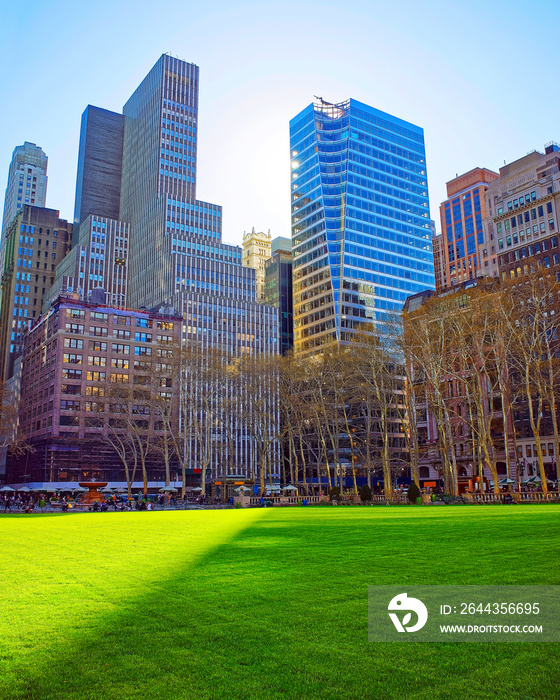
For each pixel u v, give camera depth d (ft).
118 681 28.89
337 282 625.00
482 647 32.32
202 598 43.91
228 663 30.83
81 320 484.74
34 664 31.14
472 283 438.81
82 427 456.86
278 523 122.21
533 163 593.83
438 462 423.23
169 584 49.19
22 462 520.01
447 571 50.75
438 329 270.67
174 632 35.81
